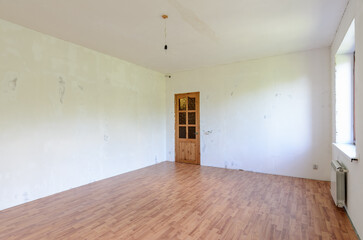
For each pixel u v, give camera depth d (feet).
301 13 8.96
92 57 13.44
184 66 17.58
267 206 9.49
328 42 12.41
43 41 10.93
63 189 11.72
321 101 13.43
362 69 6.50
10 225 7.93
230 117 16.81
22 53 10.09
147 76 18.15
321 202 9.86
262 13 8.93
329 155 13.25
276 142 14.96
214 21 9.61
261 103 15.47
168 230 7.51
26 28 10.25
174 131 19.90
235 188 12.01
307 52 13.79
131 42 12.18
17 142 9.85
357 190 7.11
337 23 9.93
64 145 11.82
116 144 15.06
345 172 8.67
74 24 9.90
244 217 8.45
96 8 8.45
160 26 10.11
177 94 19.62
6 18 9.30
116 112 15.08
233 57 15.19
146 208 9.38
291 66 14.32
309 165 13.87
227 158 17.03
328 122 13.24
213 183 12.98
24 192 10.05
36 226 7.86
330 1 8.05
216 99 17.46
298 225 7.77
